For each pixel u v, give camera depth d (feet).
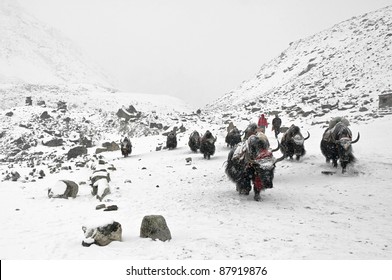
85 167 63.72
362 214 28.63
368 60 187.21
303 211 29.71
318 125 99.30
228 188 39.65
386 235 23.53
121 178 49.62
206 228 25.22
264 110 149.28
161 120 146.72
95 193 39.60
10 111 143.74
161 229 22.81
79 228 26.45
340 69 192.34
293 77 239.30
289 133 51.16
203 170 52.39
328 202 32.42
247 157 33.78
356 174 41.60
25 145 113.91
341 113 114.21
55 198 38.50
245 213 29.27
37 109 151.23
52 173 59.93
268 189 38.29
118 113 151.94
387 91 132.36
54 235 24.76
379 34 226.58
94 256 20.27
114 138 128.16
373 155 50.72
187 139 102.78
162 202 34.50
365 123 88.84
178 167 56.70
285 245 21.45
